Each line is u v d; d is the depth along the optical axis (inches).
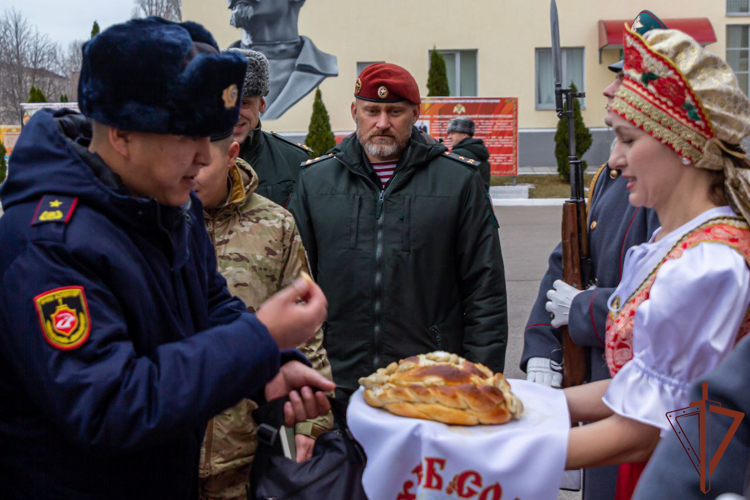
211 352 54.2
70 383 51.3
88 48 55.2
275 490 62.9
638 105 68.3
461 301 126.2
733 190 66.3
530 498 56.7
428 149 124.0
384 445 58.2
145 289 57.4
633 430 62.4
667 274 64.0
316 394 69.0
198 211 69.9
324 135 749.3
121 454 52.6
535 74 803.4
